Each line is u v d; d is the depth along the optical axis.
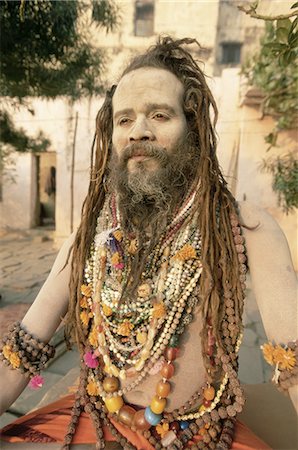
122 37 4.48
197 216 0.80
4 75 2.97
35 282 3.58
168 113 0.75
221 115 4.73
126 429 0.79
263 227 0.79
